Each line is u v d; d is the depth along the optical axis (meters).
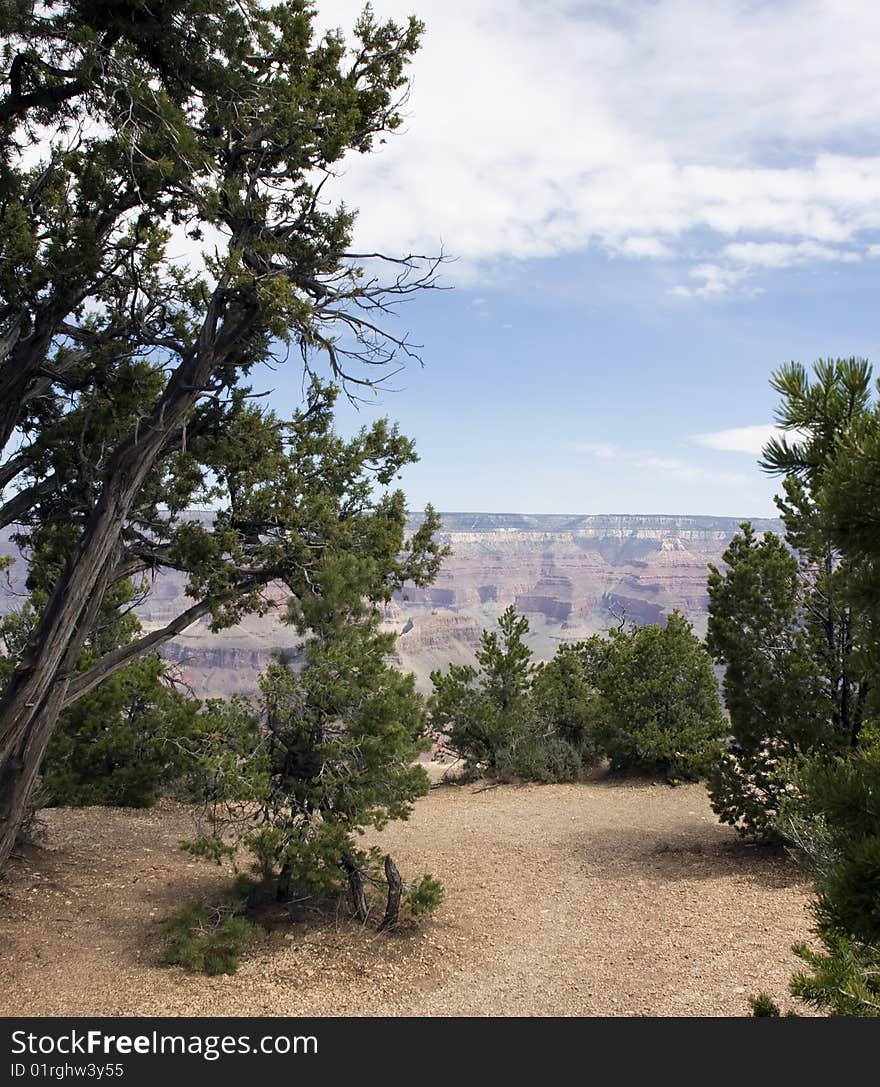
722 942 8.30
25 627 13.66
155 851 12.82
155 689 16.00
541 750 20.23
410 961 8.26
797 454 2.89
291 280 10.78
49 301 9.86
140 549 12.31
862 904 2.74
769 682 11.15
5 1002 7.17
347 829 9.07
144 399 11.23
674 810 15.87
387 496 14.00
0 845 9.91
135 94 8.86
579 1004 7.02
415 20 11.27
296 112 10.33
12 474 10.92
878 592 2.61
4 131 9.98
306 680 9.16
